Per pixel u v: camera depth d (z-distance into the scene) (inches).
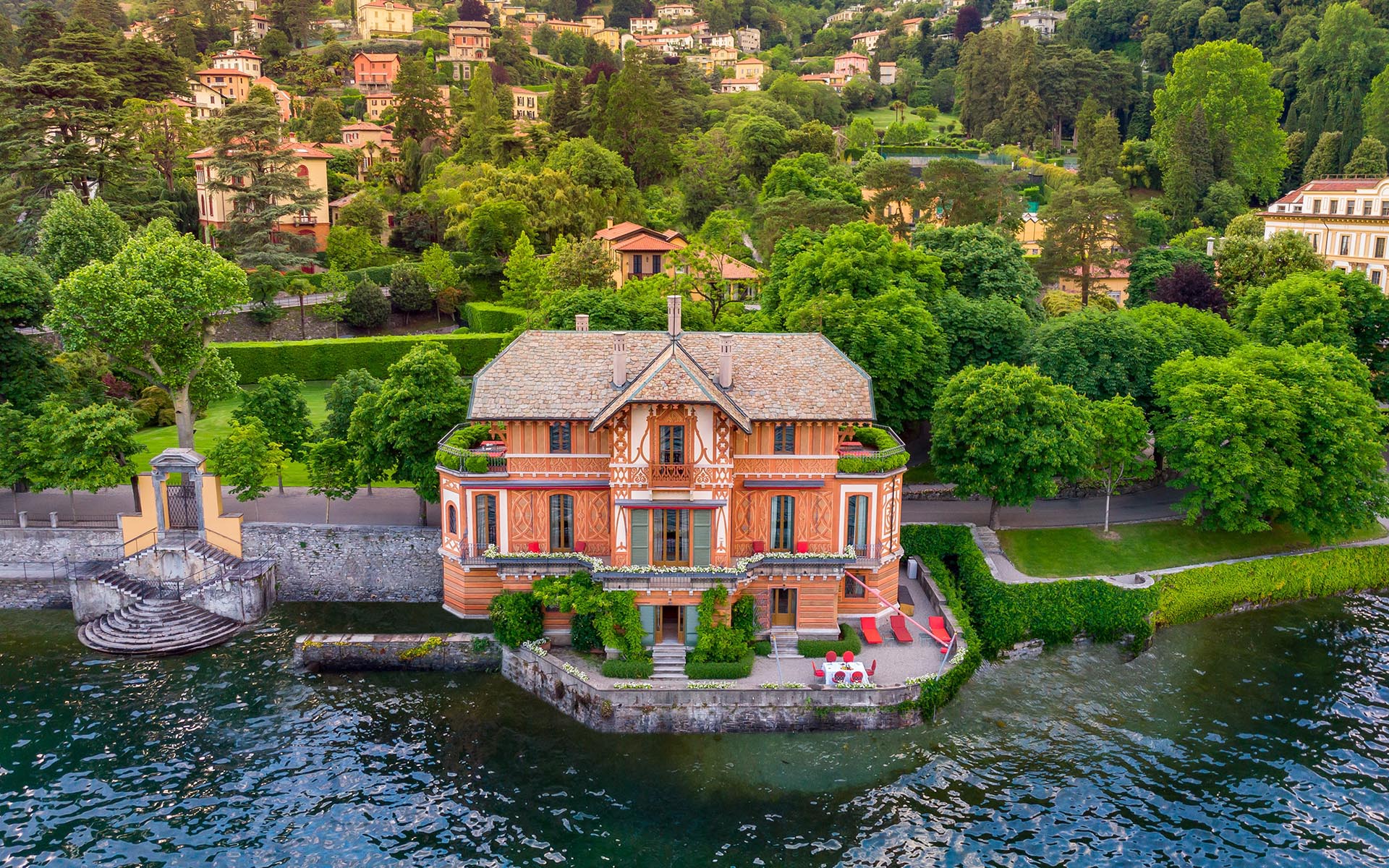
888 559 2127.2
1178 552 2485.2
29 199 3777.1
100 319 2628.0
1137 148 6136.8
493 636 2102.6
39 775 1733.5
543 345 2112.5
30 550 2390.5
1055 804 1680.6
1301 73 6220.5
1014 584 2260.1
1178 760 1807.3
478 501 2079.2
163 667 2094.0
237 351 3624.5
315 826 1617.9
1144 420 2534.5
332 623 2262.6
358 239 4785.9
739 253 4586.6
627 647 1956.2
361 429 2381.9
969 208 4394.7
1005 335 2888.8
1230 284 3786.9
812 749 1831.9
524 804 1678.2
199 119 5851.4
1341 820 1644.9
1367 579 2534.5
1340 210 4254.4
